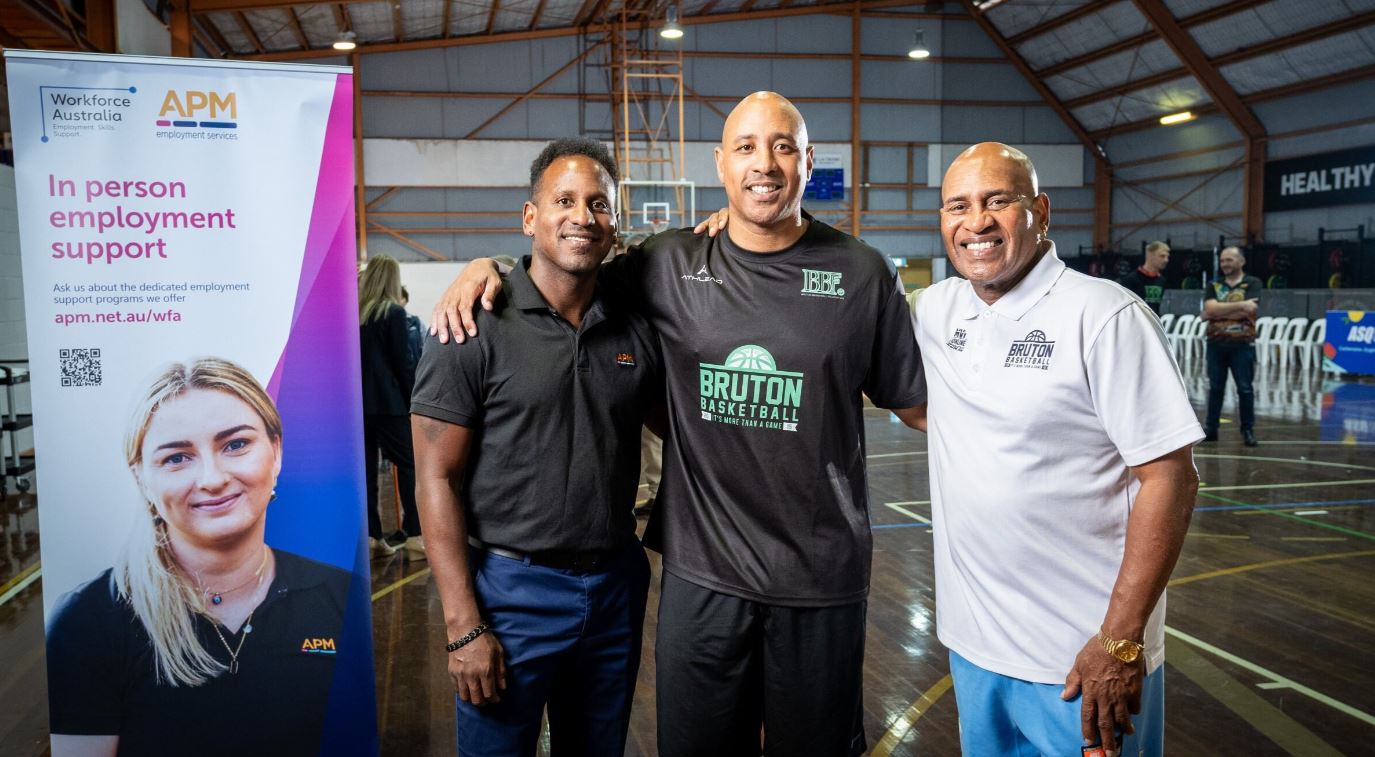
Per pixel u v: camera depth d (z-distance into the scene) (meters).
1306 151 17.11
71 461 1.89
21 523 5.37
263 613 2.02
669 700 1.89
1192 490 1.55
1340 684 2.98
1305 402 9.81
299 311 1.98
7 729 2.71
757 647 1.88
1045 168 21.48
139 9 9.09
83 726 1.95
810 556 1.79
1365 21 14.76
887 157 20.69
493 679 1.72
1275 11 15.71
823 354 1.77
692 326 1.81
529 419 1.73
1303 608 3.72
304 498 2.02
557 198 1.67
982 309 1.69
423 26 17.19
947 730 2.71
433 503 1.71
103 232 1.86
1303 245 16.25
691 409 1.84
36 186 1.83
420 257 18.67
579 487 1.76
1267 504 5.50
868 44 20.30
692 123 19.62
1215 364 7.38
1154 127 20.23
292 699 2.05
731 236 1.84
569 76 18.95
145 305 1.90
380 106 18.20
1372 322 11.76
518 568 1.75
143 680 1.97
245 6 11.35
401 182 18.39
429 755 2.55
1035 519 1.63
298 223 1.97
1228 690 2.94
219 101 1.90
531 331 1.73
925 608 3.77
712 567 1.82
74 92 1.83
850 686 1.86
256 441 1.98
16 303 7.34
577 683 1.86
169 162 1.89
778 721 1.86
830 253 1.81
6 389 6.56
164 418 1.92
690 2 18.62
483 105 18.64
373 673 2.10
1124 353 1.53
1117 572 1.63
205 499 1.96
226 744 2.03
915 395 1.90
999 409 1.64
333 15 15.13
